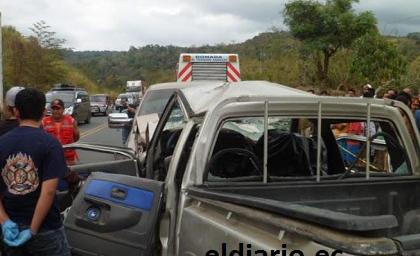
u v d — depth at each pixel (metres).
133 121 9.52
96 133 24.61
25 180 3.71
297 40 23.62
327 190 3.94
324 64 22.25
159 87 9.75
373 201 4.04
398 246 2.24
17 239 3.65
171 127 5.33
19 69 44.72
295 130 4.58
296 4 22.03
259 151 4.36
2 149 3.75
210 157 3.72
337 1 21.92
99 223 3.83
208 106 3.99
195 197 3.48
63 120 9.27
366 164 4.19
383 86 16.88
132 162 5.59
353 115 4.20
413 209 4.14
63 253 3.87
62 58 51.81
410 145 4.33
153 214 3.72
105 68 116.12
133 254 3.71
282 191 3.83
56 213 3.84
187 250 3.41
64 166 3.80
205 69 14.39
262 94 4.00
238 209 2.95
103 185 3.93
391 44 18.78
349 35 21.50
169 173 3.91
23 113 3.81
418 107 10.05
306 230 2.45
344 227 2.25
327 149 4.73
